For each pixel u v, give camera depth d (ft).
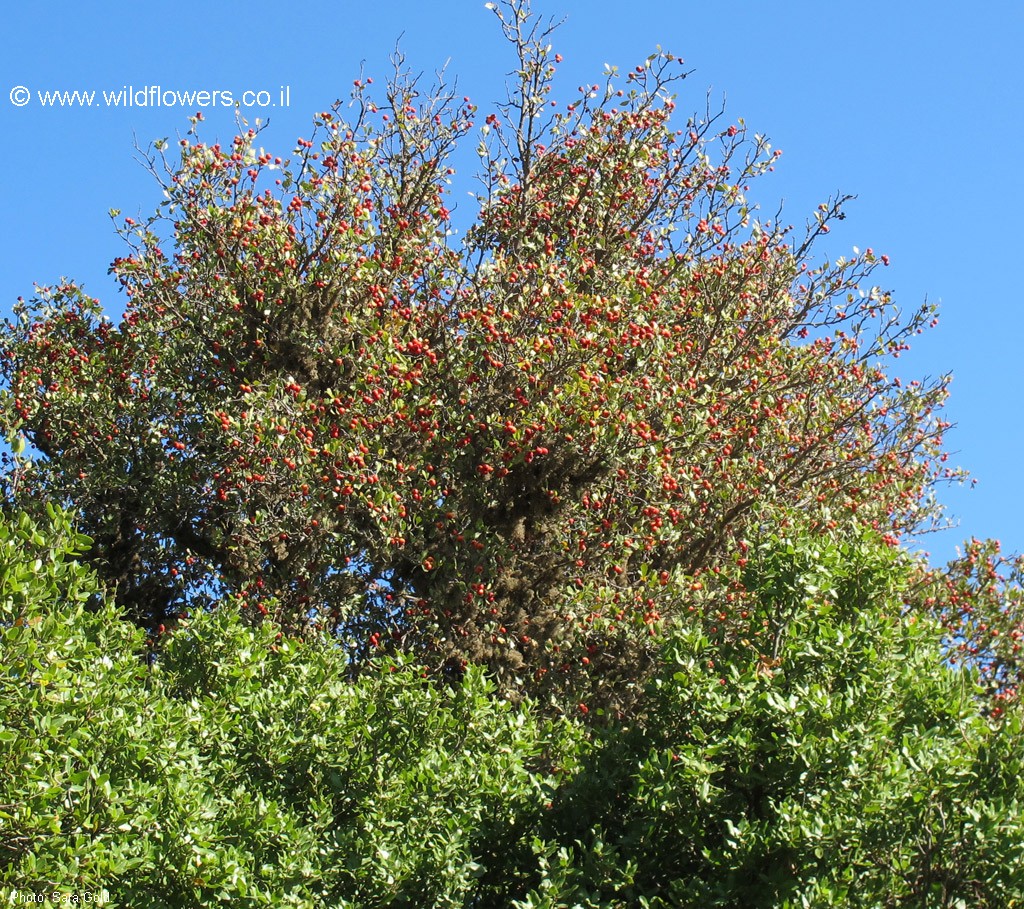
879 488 54.03
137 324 53.72
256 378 48.52
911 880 25.21
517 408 44.14
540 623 45.06
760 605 31.58
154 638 51.31
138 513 51.47
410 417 43.91
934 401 54.95
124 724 27.48
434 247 50.06
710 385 48.32
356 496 42.91
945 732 28.81
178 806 26.05
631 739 30.12
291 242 48.39
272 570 48.47
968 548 55.83
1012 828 24.61
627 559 47.14
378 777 30.07
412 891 27.66
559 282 45.55
